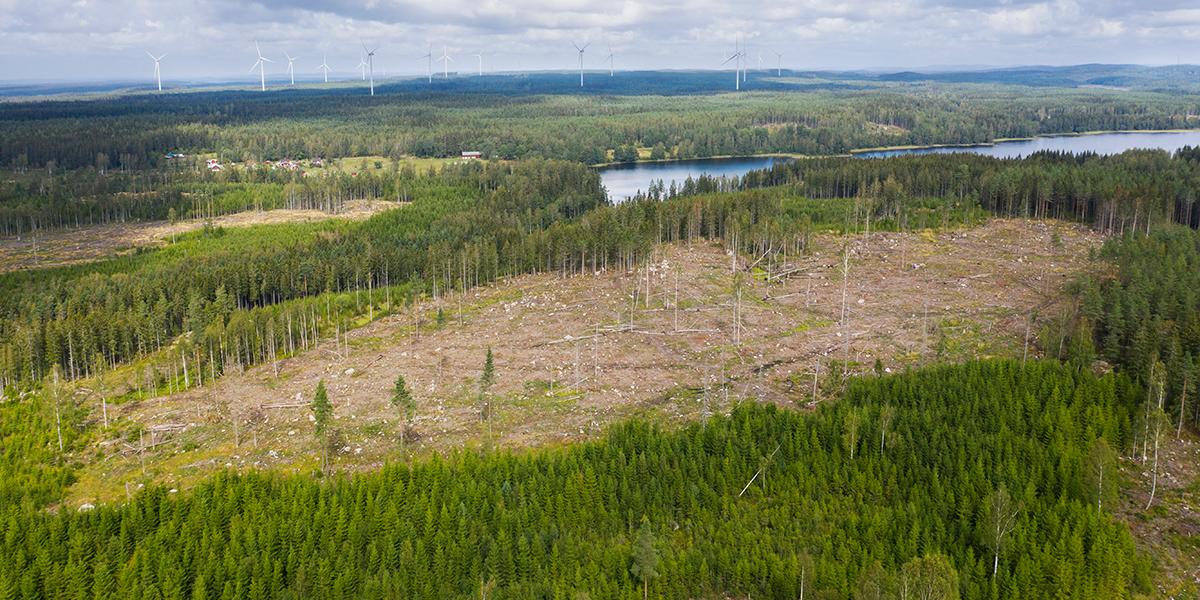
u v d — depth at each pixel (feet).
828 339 420.36
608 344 420.36
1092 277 460.96
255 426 340.39
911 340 413.80
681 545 246.47
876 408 298.76
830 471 271.90
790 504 259.39
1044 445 276.82
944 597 197.06
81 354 440.04
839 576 223.10
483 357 407.85
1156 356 307.58
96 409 372.79
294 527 241.55
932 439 278.26
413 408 318.04
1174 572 231.50
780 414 303.27
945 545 237.86
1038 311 445.78
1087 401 300.81
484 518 250.16
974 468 261.24
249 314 469.98
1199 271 428.56
